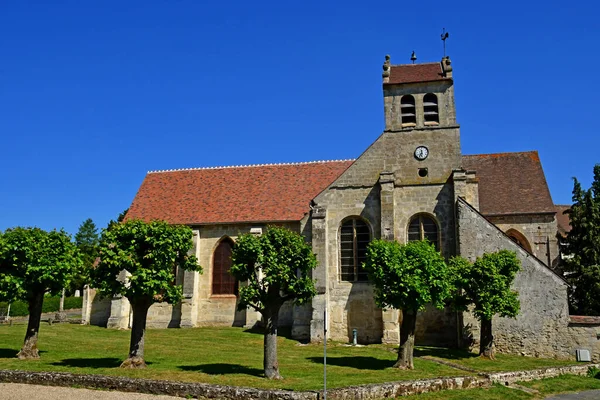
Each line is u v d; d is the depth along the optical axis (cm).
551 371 2561
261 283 2209
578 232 4022
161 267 2302
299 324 3494
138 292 2230
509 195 4116
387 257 2525
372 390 1895
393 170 3638
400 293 2461
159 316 4106
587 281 3728
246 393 1764
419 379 2128
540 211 3925
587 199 4025
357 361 2670
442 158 3594
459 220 3369
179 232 2394
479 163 4466
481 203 4094
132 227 2344
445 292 2558
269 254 2178
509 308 2923
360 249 3594
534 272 3181
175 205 4431
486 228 3316
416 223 3559
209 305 4062
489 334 2970
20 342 3019
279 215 4066
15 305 5672
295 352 2978
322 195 3697
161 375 2055
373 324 3450
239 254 2227
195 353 2794
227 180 4619
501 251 3098
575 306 3816
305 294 2203
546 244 3897
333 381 2053
